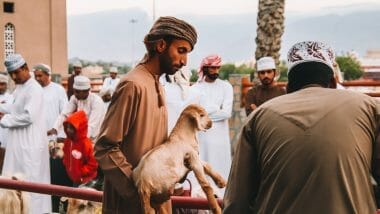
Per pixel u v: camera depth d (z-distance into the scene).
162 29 3.19
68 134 7.23
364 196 2.59
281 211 2.65
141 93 3.20
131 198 3.20
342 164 2.59
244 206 2.83
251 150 2.86
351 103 2.72
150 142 3.26
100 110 8.00
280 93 7.97
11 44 25.38
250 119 2.89
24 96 7.54
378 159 2.68
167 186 3.14
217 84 7.96
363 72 25.94
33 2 25.70
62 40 26.41
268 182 2.74
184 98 6.70
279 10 12.20
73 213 5.67
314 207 2.58
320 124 2.66
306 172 2.62
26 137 7.57
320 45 2.93
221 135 7.80
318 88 2.84
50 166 8.02
